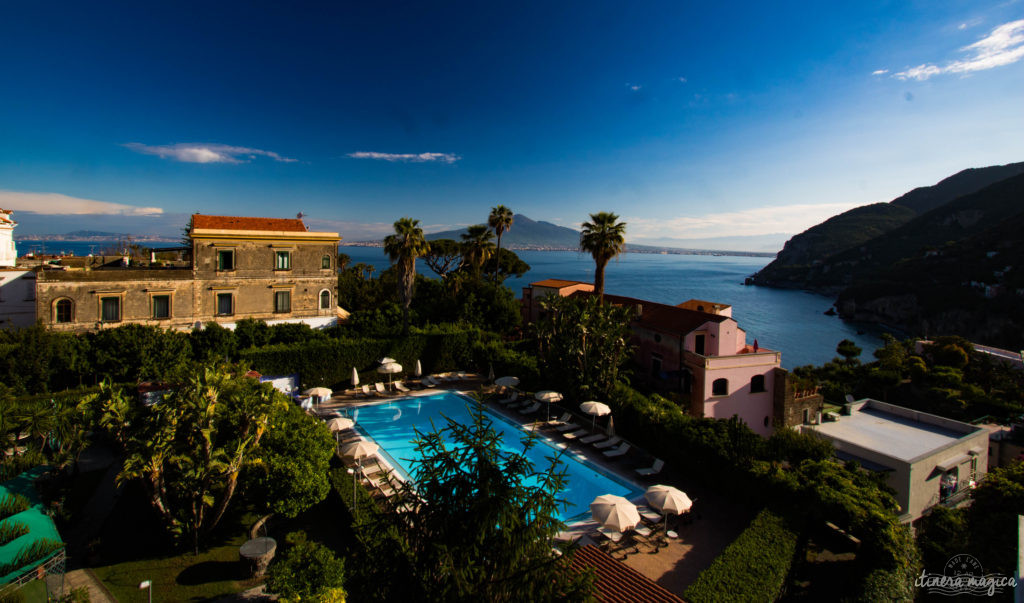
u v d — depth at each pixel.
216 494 17.33
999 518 18.22
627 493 21.73
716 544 17.42
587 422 30.23
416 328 42.72
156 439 14.75
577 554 16.14
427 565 8.51
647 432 25.73
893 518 15.87
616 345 31.44
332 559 13.20
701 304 45.25
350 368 37.00
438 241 72.88
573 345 31.75
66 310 34.97
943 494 26.38
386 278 60.56
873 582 14.30
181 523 15.67
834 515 16.41
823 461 20.05
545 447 26.81
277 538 17.09
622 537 17.53
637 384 38.44
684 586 15.05
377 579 8.77
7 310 40.88
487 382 38.81
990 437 33.72
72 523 17.08
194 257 39.31
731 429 21.98
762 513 17.09
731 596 13.09
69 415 18.73
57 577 13.09
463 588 7.76
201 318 39.78
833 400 44.69
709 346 35.78
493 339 44.97
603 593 14.22
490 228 62.31
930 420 33.84
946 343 60.09
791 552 14.95
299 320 43.94
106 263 48.16
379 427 29.89
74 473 19.94
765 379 34.94
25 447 19.77
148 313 37.75
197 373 17.31
